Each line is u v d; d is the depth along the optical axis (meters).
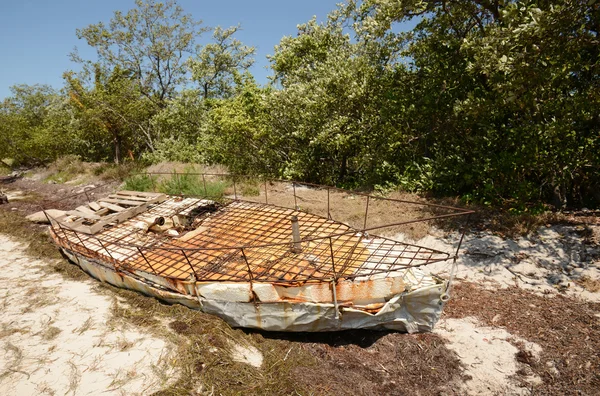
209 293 5.81
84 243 7.66
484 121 10.38
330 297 5.33
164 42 24.91
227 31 24.30
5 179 24.17
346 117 12.67
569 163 9.00
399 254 6.20
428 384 4.95
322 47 15.58
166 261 6.68
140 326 6.01
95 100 20.58
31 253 9.48
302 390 4.77
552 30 6.86
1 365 5.28
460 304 6.52
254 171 16.56
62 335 5.91
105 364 5.24
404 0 9.46
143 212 8.88
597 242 7.48
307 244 6.73
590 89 8.30
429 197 10.97
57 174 22.19
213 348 5.45
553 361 5.18
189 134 21.69
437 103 11.09
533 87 7.79
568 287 6.66
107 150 28.36
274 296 5.47
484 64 8.05
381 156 12.69
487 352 5.41
